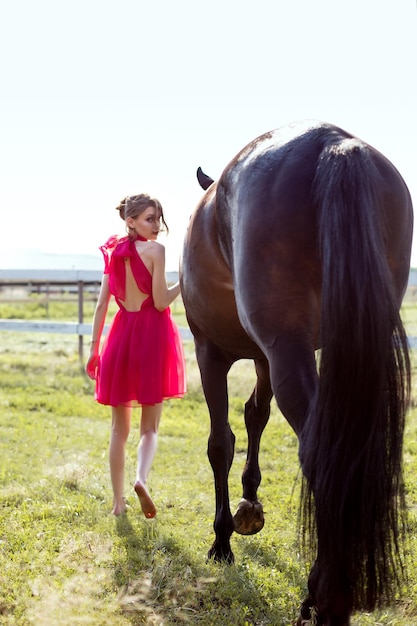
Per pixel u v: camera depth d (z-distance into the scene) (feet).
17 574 10.44
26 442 19.19
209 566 10.77
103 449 18.75
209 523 13.04
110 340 13.14
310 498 6.70
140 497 11.62
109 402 13.00
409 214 7.88
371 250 6.54
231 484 15.64
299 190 7.29
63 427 21.34
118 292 12.85
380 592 6.50
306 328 7.22
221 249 8.84
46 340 48.03
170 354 12.89
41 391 26.81
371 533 6.40
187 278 9.87
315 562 6.89
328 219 6.74
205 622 9.07
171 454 18.26
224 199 8.53
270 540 12.02
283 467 17.26
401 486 6.59
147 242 12.86
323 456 6.49
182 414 23.53
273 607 9.54
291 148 7.68
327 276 6.61
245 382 27.30
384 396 6.47
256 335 7.54
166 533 12.16
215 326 9.72
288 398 7.03
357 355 6.38
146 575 10.33
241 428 21.45
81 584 9.97
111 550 11.45
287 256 7.25
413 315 44.01
